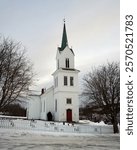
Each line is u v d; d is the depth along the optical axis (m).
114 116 36.28
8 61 28.20
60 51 59.69
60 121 52.50
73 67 59.16
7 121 36.88
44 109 60.97
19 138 23.67
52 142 21.58
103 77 36.72
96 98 36.28
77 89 56.47
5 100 27.84
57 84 57.09
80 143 21.41
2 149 15.93
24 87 29.22
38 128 35.09
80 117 63.75
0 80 27.47
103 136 31.42
